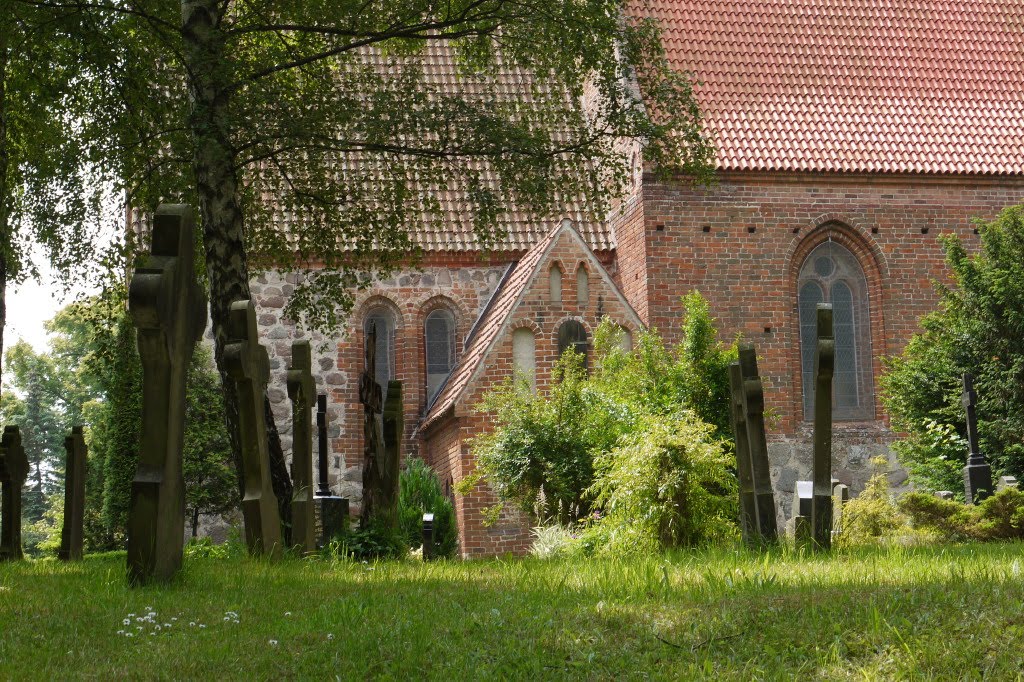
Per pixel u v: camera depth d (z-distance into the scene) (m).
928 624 5.97
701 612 6.56
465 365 27.36
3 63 18.30
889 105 30.05
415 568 10.64
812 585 7.54
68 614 7.15
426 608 7.25
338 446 29.09
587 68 18.91
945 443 23.28
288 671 5.91
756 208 28.28
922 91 30.52
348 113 17.72
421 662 6.00
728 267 27.98
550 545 17.66
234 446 16.27
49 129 18.83
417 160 19.39
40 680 5.64
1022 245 24.16
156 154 19.12
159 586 8.26
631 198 28.69
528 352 25.91
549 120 19.86
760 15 31.00
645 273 27.70
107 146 17.98
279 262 21.50
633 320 26.30
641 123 18.81
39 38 17.22
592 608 6.87
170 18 17.98
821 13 31.41
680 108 19.52
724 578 7.86
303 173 20.09
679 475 12.42
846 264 28.97
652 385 23.39
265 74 17.61
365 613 7.07
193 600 7.70
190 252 8.71
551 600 7.38
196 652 6.19
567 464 21.38
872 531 14.77
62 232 18.25
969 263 24.33
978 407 23.50
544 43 18.33
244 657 6.10
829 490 10.85
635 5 30.52
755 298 28.03
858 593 6.77
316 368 29.25
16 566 12.28
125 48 17.45
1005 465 22.94
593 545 13.98
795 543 11.14
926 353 24.73
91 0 17.09
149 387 8.41
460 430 25.30
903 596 6.57
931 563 8.98
